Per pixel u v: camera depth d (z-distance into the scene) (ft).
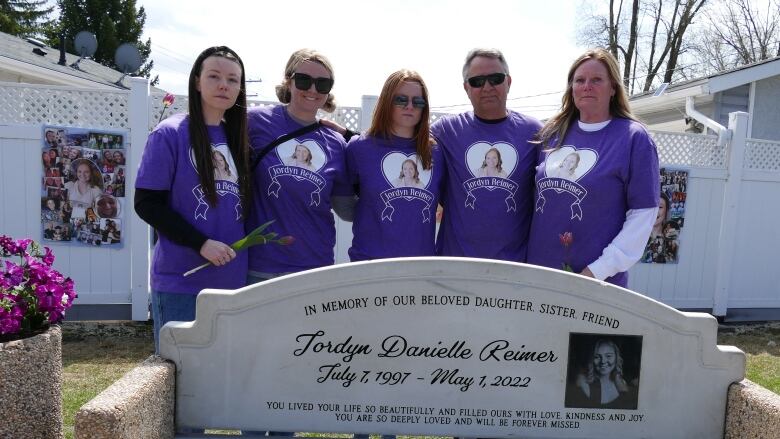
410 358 7.07
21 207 21.59
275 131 10.23
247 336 6.99
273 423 7.11
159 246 9.37
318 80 10.14
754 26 88.48
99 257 22.27
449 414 7.16
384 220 10.25
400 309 7.00
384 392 7.11
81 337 21.77
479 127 10.87
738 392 7.04
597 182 9.27
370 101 22.44
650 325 7.10
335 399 7.11
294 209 9.93
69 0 120.98
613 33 84.74
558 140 10.00
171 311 9.18
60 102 21.59
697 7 82.28
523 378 7.13
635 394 7.16
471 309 7.02
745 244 27.66
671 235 26.55
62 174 21.62
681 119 41.14
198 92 9.22
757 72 33.55
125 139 21.83
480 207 10.43
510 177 10.50
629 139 9.34
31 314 10.29
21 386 9.57
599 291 7.02
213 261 8.68
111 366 18.56
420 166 10.41
